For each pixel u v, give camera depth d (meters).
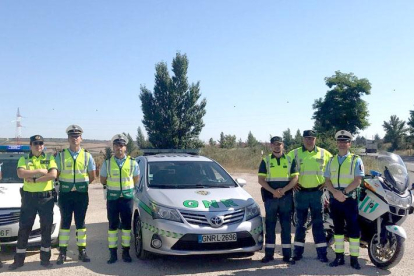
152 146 28.42
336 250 6.39
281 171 6.55
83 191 6.53
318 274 5.91
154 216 6.23
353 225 6.28
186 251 5.97
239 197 6.76
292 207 6.68
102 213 10.81
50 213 6.30
